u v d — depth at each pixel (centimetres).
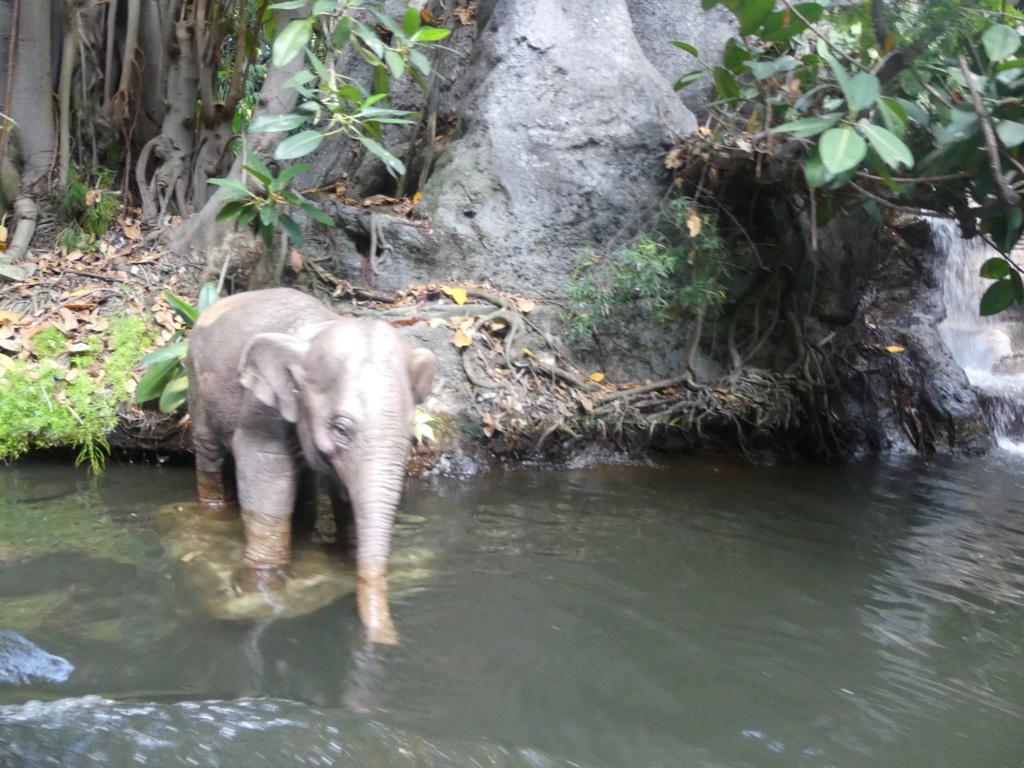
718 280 766
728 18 870
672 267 688
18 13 743
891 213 962
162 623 357
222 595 387
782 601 430
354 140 816
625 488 627
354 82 657
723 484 664
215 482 500
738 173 733
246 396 419
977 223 697
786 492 654
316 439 372
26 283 664
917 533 567
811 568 482
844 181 599
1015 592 464
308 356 380
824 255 856
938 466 807
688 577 455
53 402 579
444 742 279
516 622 383
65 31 773
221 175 816
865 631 400
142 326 641
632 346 745
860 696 336
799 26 646
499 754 275
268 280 682
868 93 535
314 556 443
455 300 702
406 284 729
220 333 459
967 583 474
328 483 447
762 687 338
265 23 839
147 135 827
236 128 1023
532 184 746
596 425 686
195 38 801
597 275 735
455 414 641
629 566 465
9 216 740
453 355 663
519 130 747
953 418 891
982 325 1101
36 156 763
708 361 775
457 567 445
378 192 840
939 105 611
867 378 885
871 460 816
